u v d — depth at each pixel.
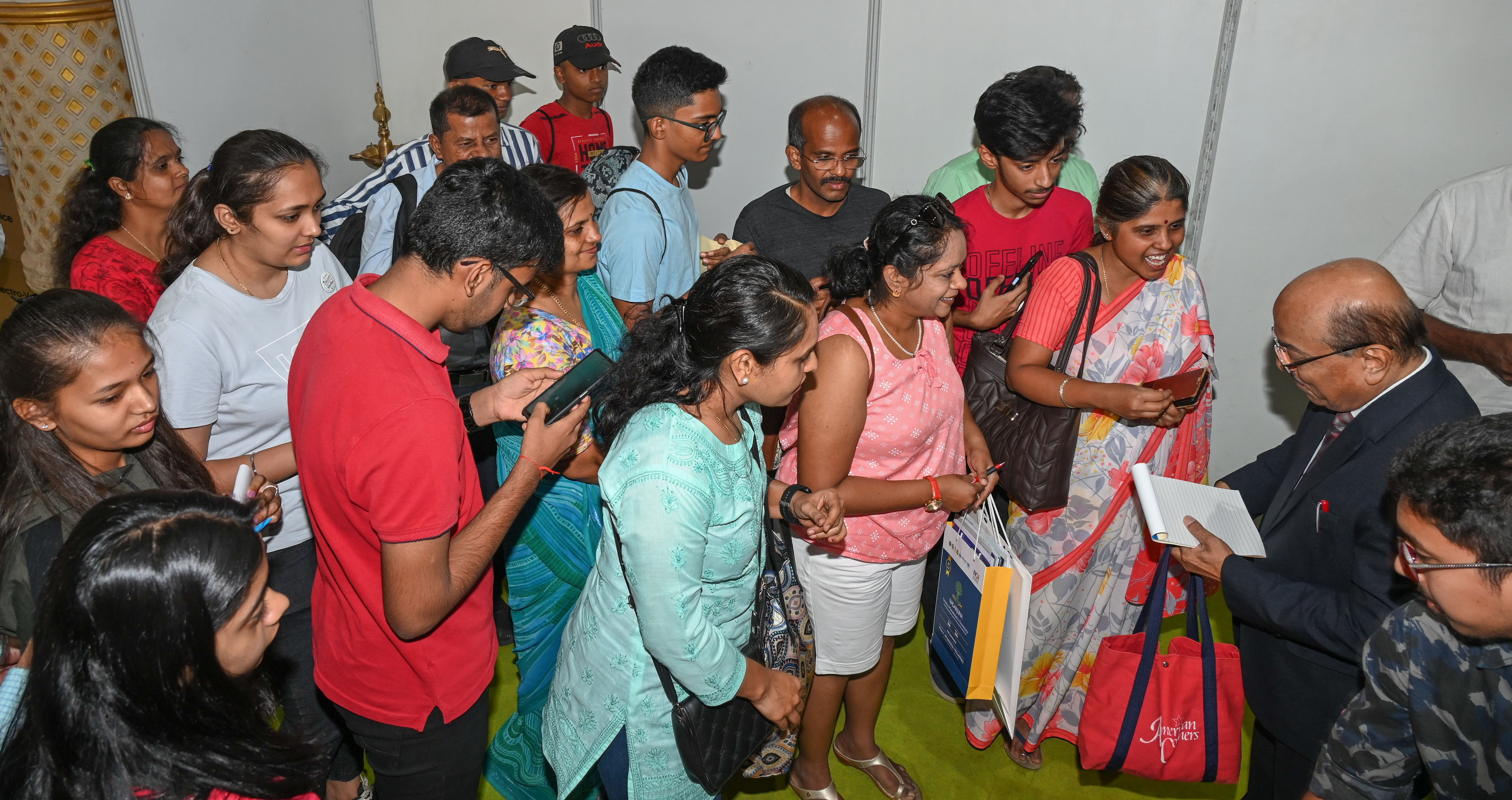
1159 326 2.29
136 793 0.97
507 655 3.02
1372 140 3.43
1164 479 2.05
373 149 4.39
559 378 1.86
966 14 3.64
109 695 0.95
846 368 1.85
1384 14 3.25
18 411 1.40
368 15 4.38
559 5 4.17
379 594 1.58
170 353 1.81
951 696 2.88
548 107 4.07
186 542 0.99
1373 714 1.39
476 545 1.58
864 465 2.07
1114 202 2.17
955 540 2.20
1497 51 3.21
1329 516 1.70
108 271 2.35
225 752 1.02
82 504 1.45
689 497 1.44
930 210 1.88
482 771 2.11
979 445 2.41
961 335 2.91
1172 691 2.00
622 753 1.68
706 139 2.72
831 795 2.44
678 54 2.67
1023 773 2.64
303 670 2.10
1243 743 2.65
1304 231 3.61
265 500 1.70
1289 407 3.82
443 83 4.50
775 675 1.68
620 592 1.61
